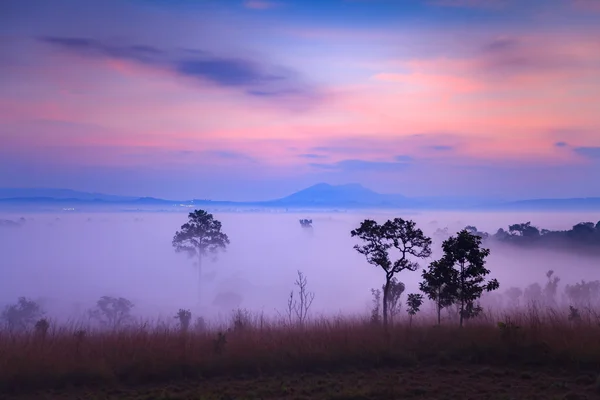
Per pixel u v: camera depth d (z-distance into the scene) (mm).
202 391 10172
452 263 18875
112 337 13727
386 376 11008
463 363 11945
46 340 13102
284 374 11336
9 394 10219
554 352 11836
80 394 10211
